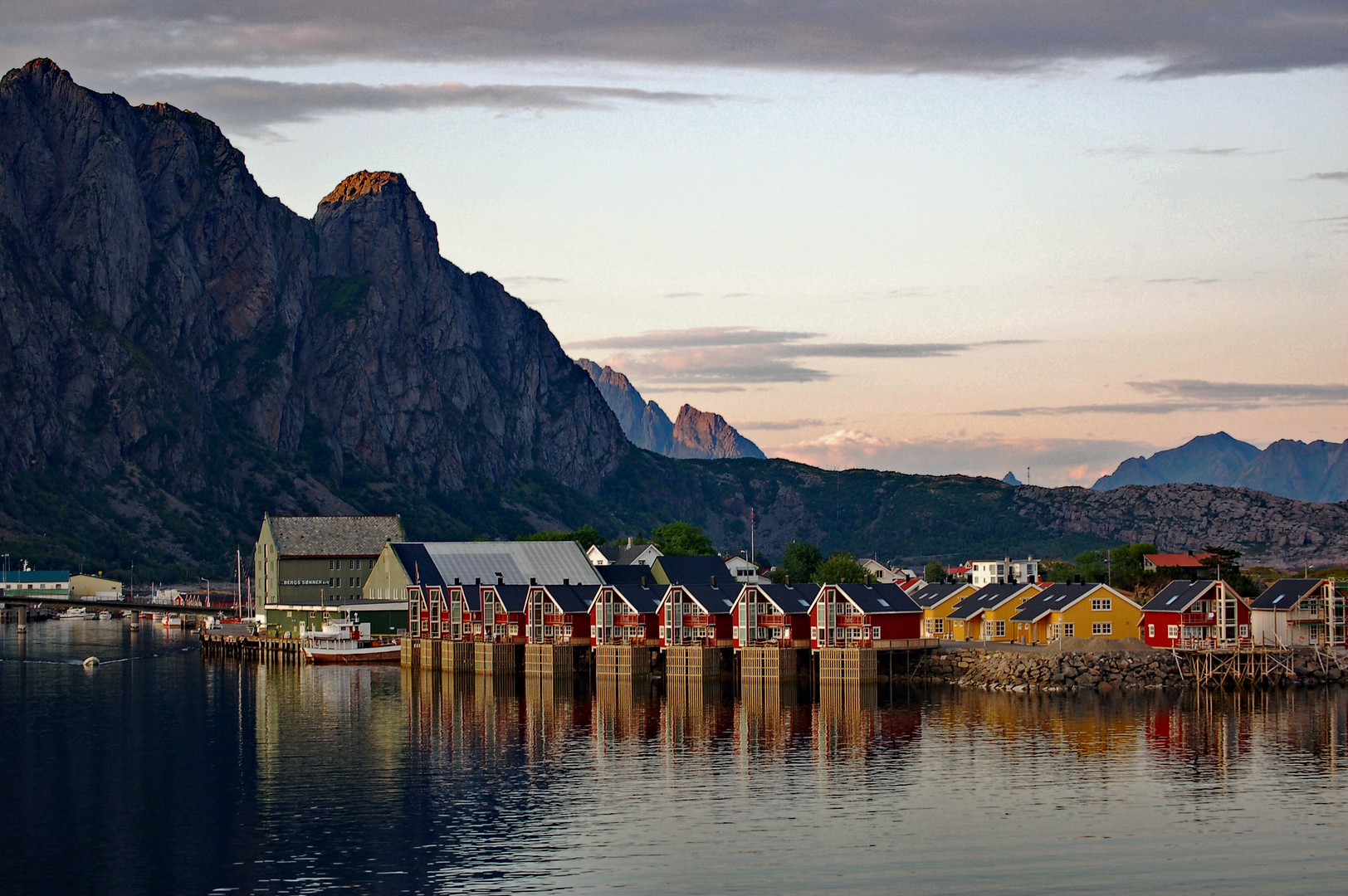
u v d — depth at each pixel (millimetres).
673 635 190250
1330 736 137000
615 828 102438
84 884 90688
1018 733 140375
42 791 117188
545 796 112750
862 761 126062
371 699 173625
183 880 91125
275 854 96750
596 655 193125
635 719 151750
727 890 87875
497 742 138000
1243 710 155125
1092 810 106750
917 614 187625
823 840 98812
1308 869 91625
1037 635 199000
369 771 124125
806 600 191000
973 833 100312
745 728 145000
